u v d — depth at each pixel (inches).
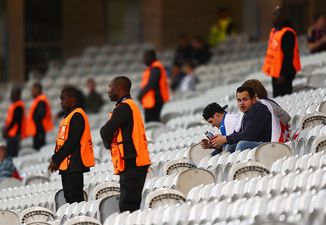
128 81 1255.5
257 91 1421.0
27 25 3892.7
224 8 3710.6
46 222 1245.1
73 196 1389.0
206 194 1151.0
